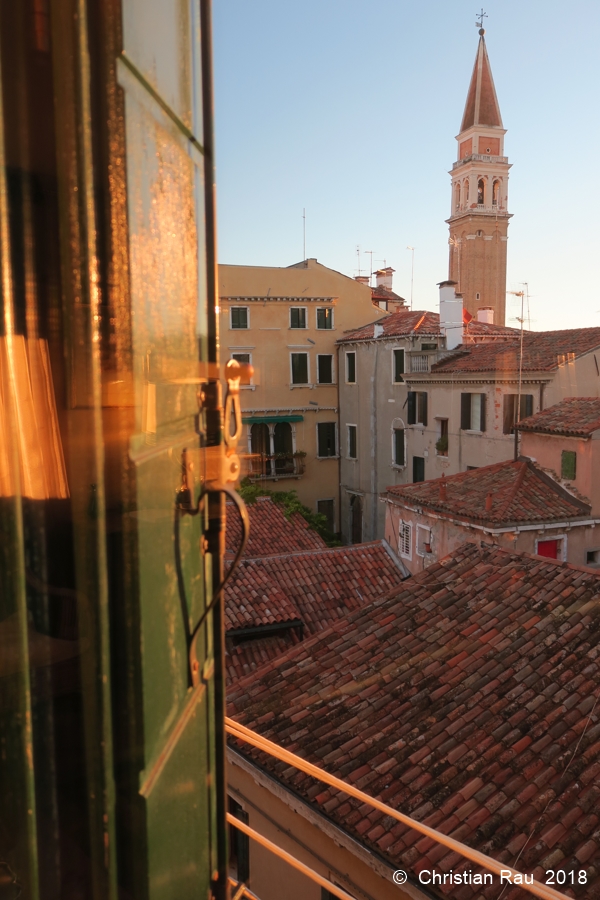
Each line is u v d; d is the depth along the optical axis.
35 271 1.12
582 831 5.34
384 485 28.56
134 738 1.21
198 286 1.52
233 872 7.81
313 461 30.67
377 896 5.78
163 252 1.32
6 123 1.07
